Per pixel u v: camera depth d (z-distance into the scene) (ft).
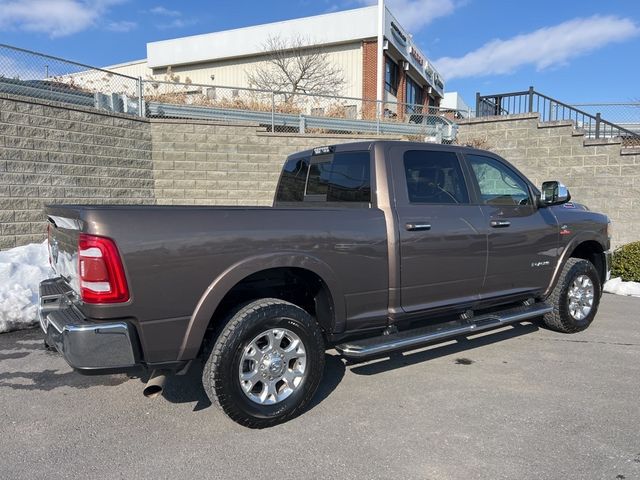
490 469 9.27
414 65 82.84
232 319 10.58
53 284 12.53
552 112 37.04
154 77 80.28
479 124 37.91
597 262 19.62
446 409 11.88
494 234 14.93
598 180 33.60
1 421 11.41
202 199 37.32
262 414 10.75
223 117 39.50
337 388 13.21
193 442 10.40
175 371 10.40
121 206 10.03
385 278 12.71
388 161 13.37
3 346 16.63
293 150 39.11
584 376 14.01
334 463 9.54
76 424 11.25
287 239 11.09
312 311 13.52
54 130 29.32
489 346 16.76
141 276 9.46
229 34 76.64
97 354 9.25
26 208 27.96
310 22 72.28
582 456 9.72
